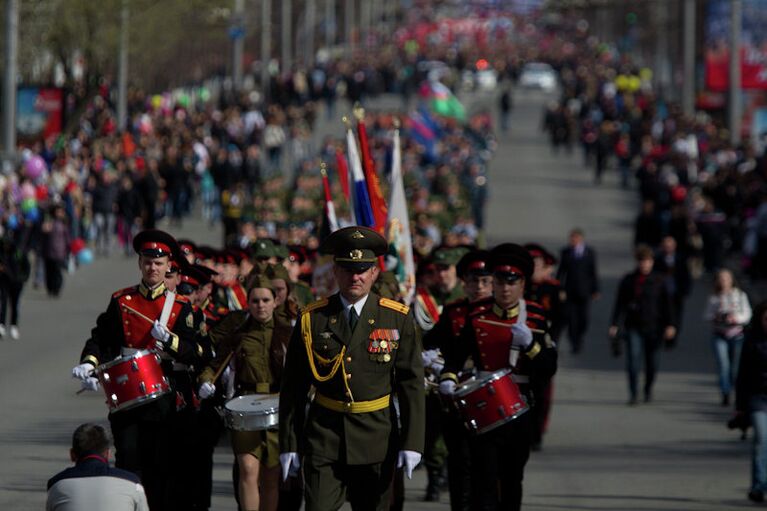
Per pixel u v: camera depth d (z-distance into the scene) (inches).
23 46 5994.1
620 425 2645.2
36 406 2556.6
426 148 6535.4
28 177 4402.1
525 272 1619.1
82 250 4655.5
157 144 6240.2
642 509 1937.7
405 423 1384.1
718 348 2888.8
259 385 1641.2
